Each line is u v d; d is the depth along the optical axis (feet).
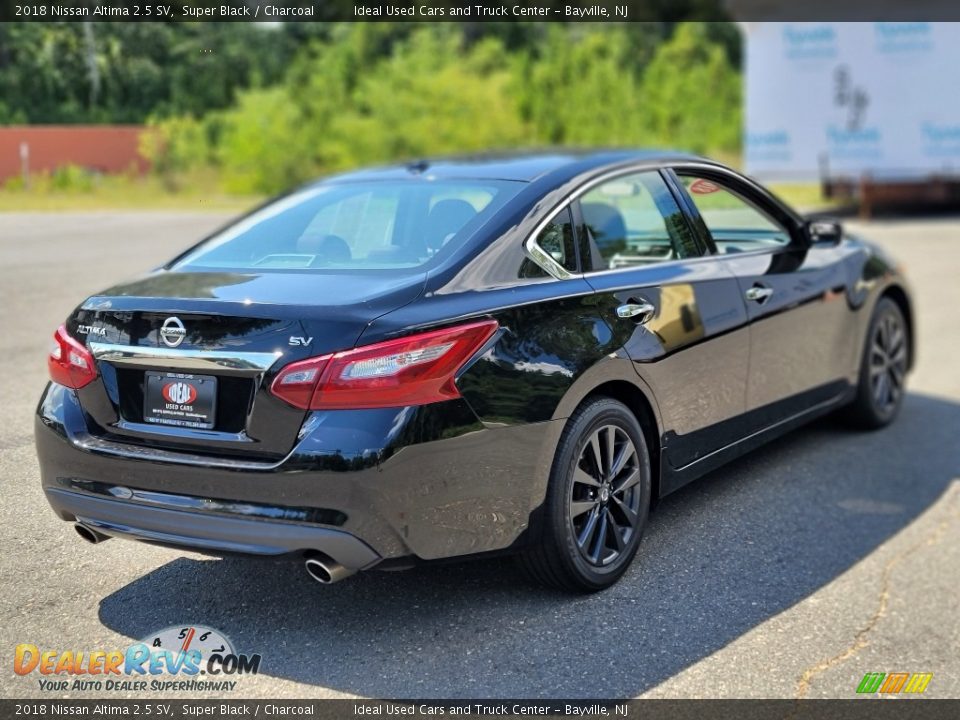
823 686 10.55
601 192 13.37
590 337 11.80
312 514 9.96
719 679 10.53
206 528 10.28
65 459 11.05
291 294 10.66
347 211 12.97
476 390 10.53
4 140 65.87
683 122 105.09
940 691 10.59
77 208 57.06
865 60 57.82
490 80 90.58
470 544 10.74
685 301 13.46
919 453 18.13
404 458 10.04
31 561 12.51
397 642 10.98
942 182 57.67
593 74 100.48
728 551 13.69
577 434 11.55
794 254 16.39
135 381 10.84
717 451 14.23
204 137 77.82
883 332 19.04
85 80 71.92
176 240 38.91
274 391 10.02
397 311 10.34
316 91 89.81
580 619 11.60
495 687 10.16
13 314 23.91
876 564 13.58
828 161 59.36
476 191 12.76
